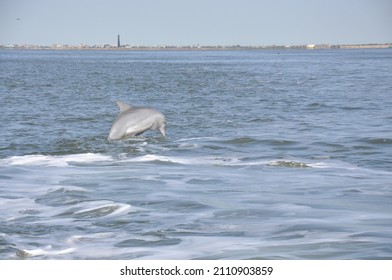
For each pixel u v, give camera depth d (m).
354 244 17.03
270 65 179.50
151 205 21.41
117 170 27.59
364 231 18.09
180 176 26.27
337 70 138.62
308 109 51.91
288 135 37.22
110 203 21.62
